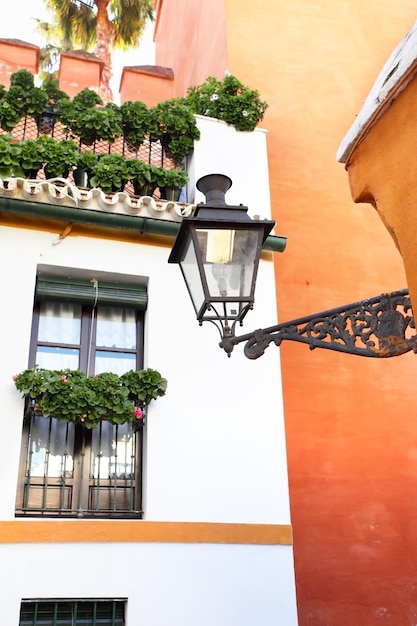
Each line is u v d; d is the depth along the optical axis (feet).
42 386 18.03
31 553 17.06
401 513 24.59
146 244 21.74
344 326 12.71
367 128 11.17
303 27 34.14
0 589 16.56
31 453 18.44
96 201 20.90
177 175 22.88
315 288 27.63
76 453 19.26
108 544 17.75
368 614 22.89
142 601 17.52
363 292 28.12
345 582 23.08
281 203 29.04
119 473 19.36
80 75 37.81
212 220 13.02
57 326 20.77
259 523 19.21
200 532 18.60
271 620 18.30
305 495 23.94
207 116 25.30
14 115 22.49
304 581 22.74
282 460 20.20
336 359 26.25
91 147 24.82
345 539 23.66
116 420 18.65
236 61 32.32
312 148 30.81
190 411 19.99
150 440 19.31
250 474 19.75
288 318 26.73
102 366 20.77
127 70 41.42
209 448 19.72
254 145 25.08
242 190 24.17
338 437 25.07
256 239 13.28
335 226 29.14
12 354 18.89
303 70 32.83
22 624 16.84
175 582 17.94
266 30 33.55
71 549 17.42
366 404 25.86
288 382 25.46
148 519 18.43
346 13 35.29
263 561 18.83
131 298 21.12
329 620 22.45
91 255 20.99
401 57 10.28
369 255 28.94
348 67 33.65
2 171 20.86
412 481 25.20
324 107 32.09
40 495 18.54
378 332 12.36
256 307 22.04
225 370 20.80
